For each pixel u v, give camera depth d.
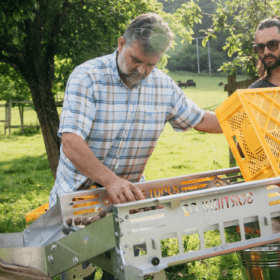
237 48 4.91
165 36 1.68
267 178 1.49
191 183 2.11
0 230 4.76
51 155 5.46
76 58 5.52
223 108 1.86
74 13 5.59
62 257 1.50
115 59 1.90
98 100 1.88
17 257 1.57
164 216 1.31
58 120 5.51
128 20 5.97
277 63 2.33
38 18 4.98
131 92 1.93
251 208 1.45
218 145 12.26
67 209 1.85
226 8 5.14
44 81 5.41
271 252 1.85
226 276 3.21
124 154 2.03
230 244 1.40
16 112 30.61
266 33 2.31
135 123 1.99
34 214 2.26
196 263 3.43
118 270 1.29
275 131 1.78
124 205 1.24
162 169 9.30
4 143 16.05
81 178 1.94
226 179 2.21
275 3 4.88
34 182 8.16
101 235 1.33
